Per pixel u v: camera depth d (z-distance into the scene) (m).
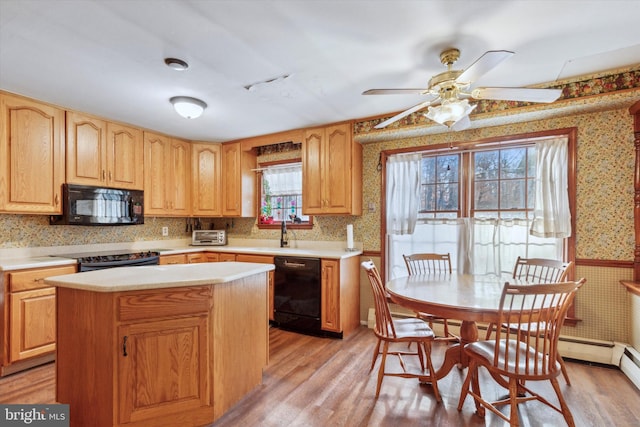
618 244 2.59
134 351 1.65
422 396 2.14
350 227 3.61
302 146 3.81
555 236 2.76
